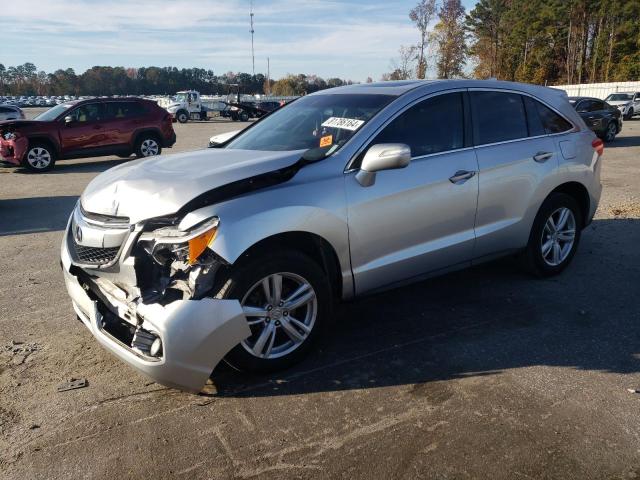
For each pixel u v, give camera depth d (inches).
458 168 159.6
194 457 105.2
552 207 188.1
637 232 258.8
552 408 118.3
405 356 142.9
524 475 98.5
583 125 201.2
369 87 175.3
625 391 125.0
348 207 137.3
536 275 195.5
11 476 100.8
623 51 2411.4
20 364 142.2
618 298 179.6
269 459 104.2
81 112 559.5
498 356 142.1
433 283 195.2
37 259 237.1
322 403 122.2
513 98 181.0
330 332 157.8
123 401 124.6
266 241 127.9
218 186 123.7
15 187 446.9
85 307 130.6
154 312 114.8
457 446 106.5
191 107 1659.7
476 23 2837.1
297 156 139.0
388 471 100.2
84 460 105.0
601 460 101.9
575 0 2379.4
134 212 122.8
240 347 125.6
